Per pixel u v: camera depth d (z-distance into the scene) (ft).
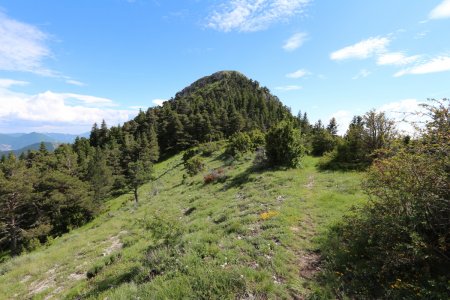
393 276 18.63
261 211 38.11
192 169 124.26
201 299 18.78
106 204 184.34
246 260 23.36
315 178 58.49
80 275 38.09
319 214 33.60
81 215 147.02
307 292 19.08
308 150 105.70
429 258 17.84
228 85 518.37
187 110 365.40
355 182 47.80
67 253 50.78
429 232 18.52
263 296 18.61
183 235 31.07
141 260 30.68
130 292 21.50
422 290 15.93
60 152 296.30
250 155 115.85
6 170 151.02
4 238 130.11
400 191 19.34
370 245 21.72
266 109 385.70
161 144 328.08
